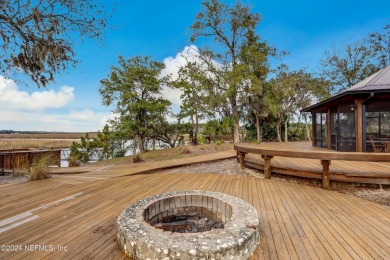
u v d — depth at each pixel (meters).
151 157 12.11
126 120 16.86
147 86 18.22
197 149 13.64
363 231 2.67
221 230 2.27
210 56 17.12
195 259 1.92
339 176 4.62
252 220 2.51
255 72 16.39
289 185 4.95
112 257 2.14
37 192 4.59
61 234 2.64
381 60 18.14
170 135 20.45
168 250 1.95
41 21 3.93
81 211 3.45
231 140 19.44
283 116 18.48
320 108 10.25
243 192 4.42
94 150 16.22
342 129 8.66
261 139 18.73
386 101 7.70
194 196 3.45
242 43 17.12
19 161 8.20
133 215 2.68
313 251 2.22
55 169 8.44
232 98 16.64
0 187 5.07
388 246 2.31
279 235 2.59
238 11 16.36
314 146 10.93
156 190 4.70
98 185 5.20
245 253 2.10
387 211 3.34
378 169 5.04
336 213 3.26
